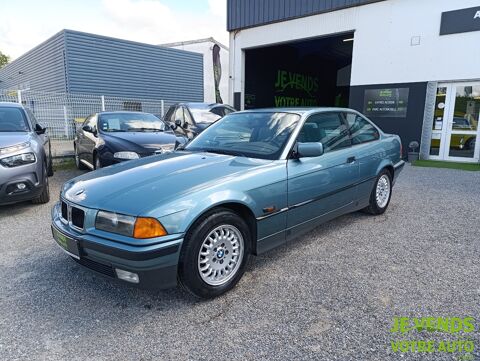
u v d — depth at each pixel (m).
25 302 2.73
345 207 4.08
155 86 21.56
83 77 18.45
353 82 11.12
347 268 3.25
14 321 2.49
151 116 8.27
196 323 2.45
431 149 10.14
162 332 2.36
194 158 3.33
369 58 10.69
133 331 2.38
